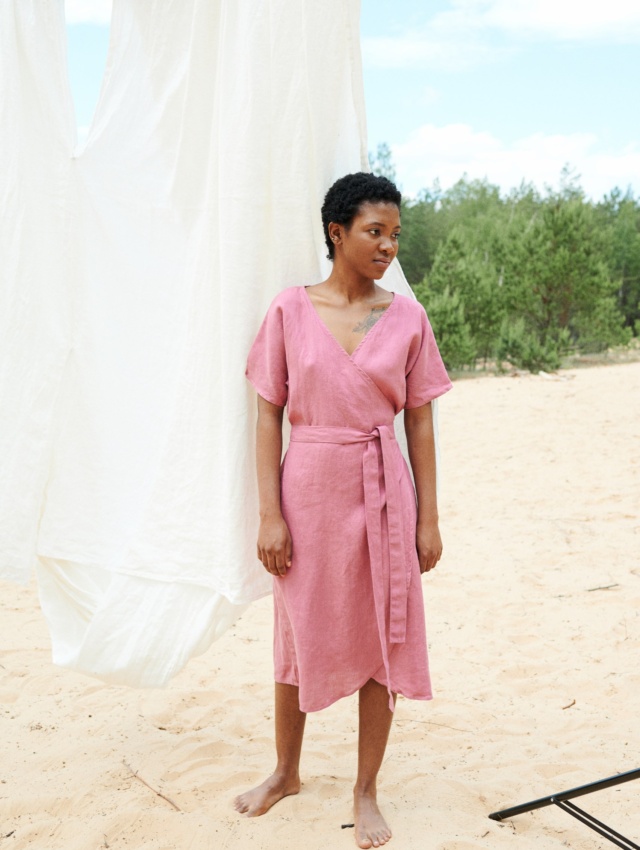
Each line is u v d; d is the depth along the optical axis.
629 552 5.77
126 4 2.69
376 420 2.37
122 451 2.81
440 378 2.49
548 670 3.99
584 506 7.01
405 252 30.56
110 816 2.56
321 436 2.36
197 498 2.66
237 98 2.49
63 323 2.81
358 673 2.43
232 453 2.53
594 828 2.38
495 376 18.12
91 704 3.54
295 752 2.67
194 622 2.68
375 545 2.34
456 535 6.40
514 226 23.20
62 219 2.79
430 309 19.25
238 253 2.49
